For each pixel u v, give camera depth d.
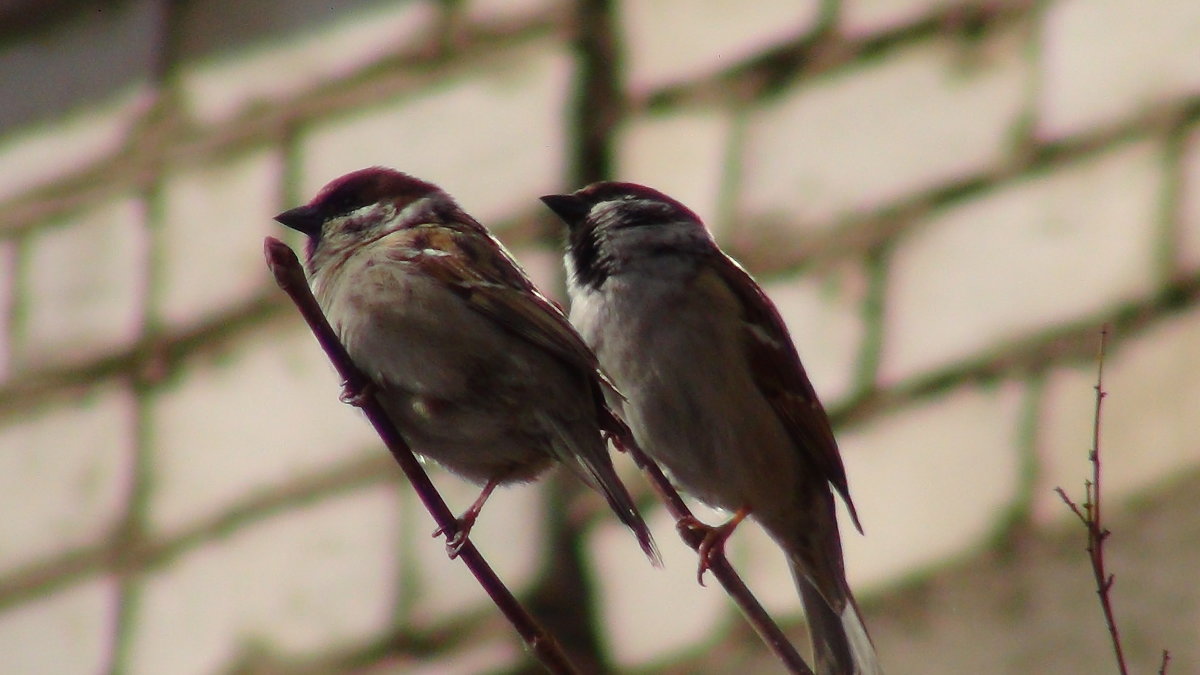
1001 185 12.81
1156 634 10.30
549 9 14.87
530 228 13.84
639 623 11.96
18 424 15.01
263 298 14.73
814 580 8.06
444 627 12.62
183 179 15.45
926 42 13.64
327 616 13.14
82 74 16.12
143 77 15.91
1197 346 11.47
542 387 6.72
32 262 15.62
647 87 14.35
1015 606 10.83
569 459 6.74
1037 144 12.88
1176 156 12.31
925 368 12.25
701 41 14.41
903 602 11.23
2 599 14.28
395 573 13.03
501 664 12.20
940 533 11.47
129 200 15.52
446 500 12.99
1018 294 12.27
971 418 11.88
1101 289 12.04
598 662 11.89
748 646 11.52
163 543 14.09
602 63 14.54
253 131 15.38
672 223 8.05
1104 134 12.68
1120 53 12.92
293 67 15.47
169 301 15.05
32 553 14.43
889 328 12.52
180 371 14.73
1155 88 12.68
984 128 13.12
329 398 14.05
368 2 15.47
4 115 16.25
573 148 14.17
